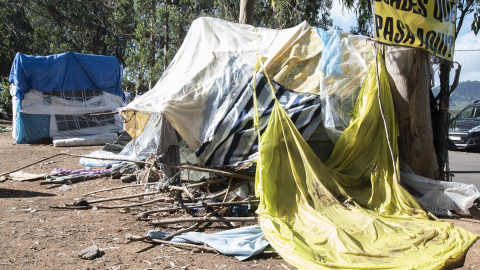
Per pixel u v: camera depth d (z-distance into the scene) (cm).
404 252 424
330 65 665
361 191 594
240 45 727
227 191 611
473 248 469
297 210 520
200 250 463
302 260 405
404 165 673
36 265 413
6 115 2730
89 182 871
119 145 1127
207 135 625
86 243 483
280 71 668
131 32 2830
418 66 661
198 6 2286
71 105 1582
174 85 694
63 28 3566
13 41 4025
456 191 623
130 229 543
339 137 629
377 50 634
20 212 612
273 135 553
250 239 482
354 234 462
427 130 676
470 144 1549
